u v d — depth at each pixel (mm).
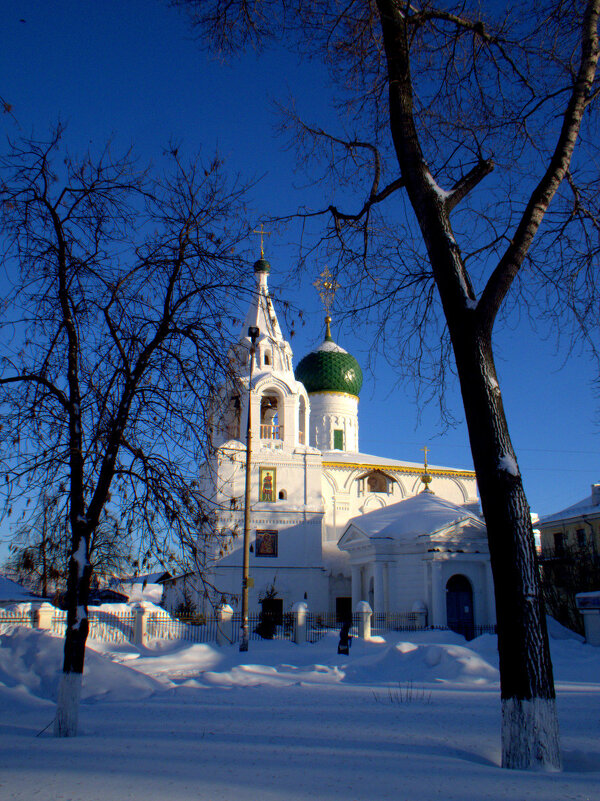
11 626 27734
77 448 11586
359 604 34688
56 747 9070
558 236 12797
